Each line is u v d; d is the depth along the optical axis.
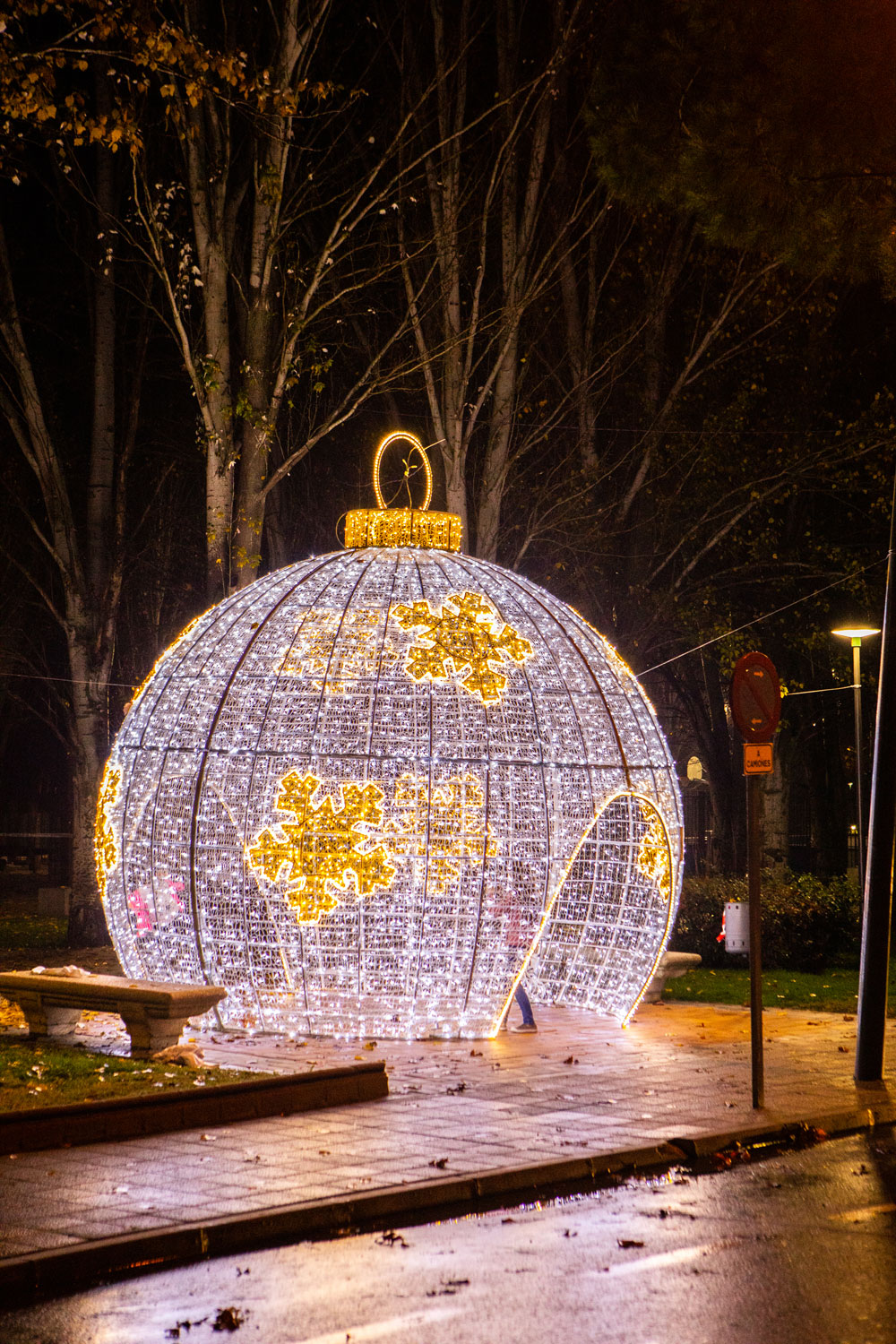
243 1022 11.82
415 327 18.09
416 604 11.81
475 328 18.27
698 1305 5.52
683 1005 13.98
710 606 22.19
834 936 18.03
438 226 18.45
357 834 11.09
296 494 24.11
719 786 26.64
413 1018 11.57
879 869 9.88
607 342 21.09
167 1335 5.20
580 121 20.73
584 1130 8.19
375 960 11.61
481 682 11.48
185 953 11.78
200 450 24.55
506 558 21.73
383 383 17.72
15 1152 7.63
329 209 21.08
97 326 20.83
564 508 21.14
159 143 20.09
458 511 18.48
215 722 11.68
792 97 10.84
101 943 19.91
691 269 22.52
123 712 22.89
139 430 25.14
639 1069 10.23
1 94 11.53
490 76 20.50
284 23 16.22
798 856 31.45
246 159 19.16
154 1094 8.26
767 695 9.09
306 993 11.41
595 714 12.26
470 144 18.56
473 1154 7.59
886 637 10.13
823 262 11.73
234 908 11.52
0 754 33.22
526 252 18.94
